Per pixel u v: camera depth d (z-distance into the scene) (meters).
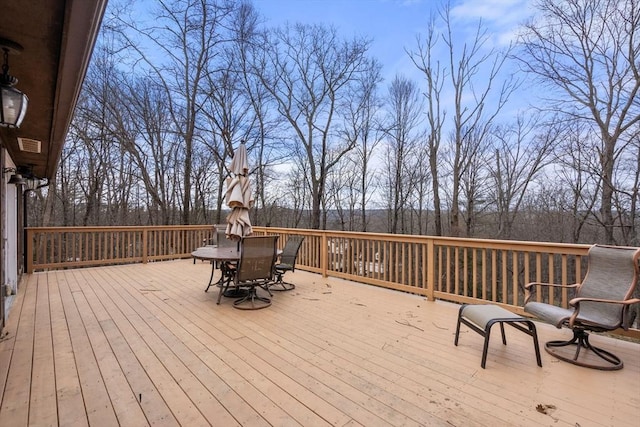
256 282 4.66
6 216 4.59
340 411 2.05
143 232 7.64
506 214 14.20
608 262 2.92
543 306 3.02
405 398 2.20
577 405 2.13
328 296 4.84
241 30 12.27
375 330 3.46
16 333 3.31
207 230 8.76
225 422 1.94
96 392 2.25
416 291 4.76
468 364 2.69
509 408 2.09
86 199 13.69
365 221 17.55
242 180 4.70
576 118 10.96
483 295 4.08
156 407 2.08
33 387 2.31
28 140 3.95
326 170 16.30
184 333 3.34
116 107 11.47
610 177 10.49
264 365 2.66
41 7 1.61
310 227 18.52
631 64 9.81
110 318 3.79
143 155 12.84
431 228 16.80
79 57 2.03
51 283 5.52
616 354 2.90
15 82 2.10
